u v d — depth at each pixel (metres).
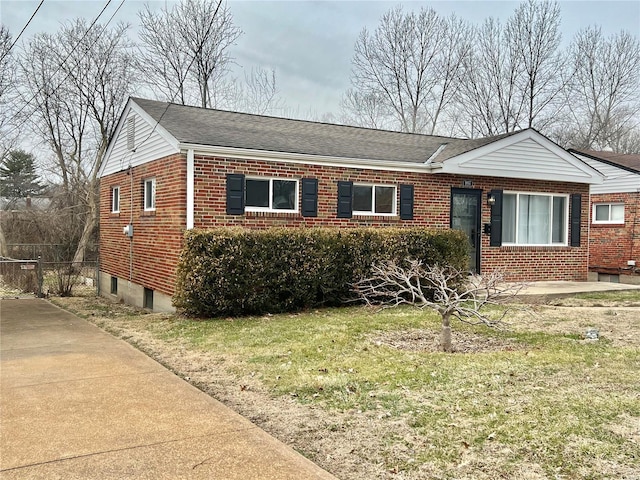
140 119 12.13
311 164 11.05
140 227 12.17
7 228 24.98
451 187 12.76
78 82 23.81
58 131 24.50
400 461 3.55
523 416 4.23
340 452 3.72
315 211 11.12
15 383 5.40
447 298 6.84
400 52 33.78
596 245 18.39
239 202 10.28
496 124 32.50
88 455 3.68
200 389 5.22
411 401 4.64
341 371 5.61
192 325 8.45
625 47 32.28
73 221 25.34
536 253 13.78
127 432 4.09
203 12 28.30
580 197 14.34
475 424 4.10
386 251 10.55
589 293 11.61
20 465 3.52
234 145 10.18
